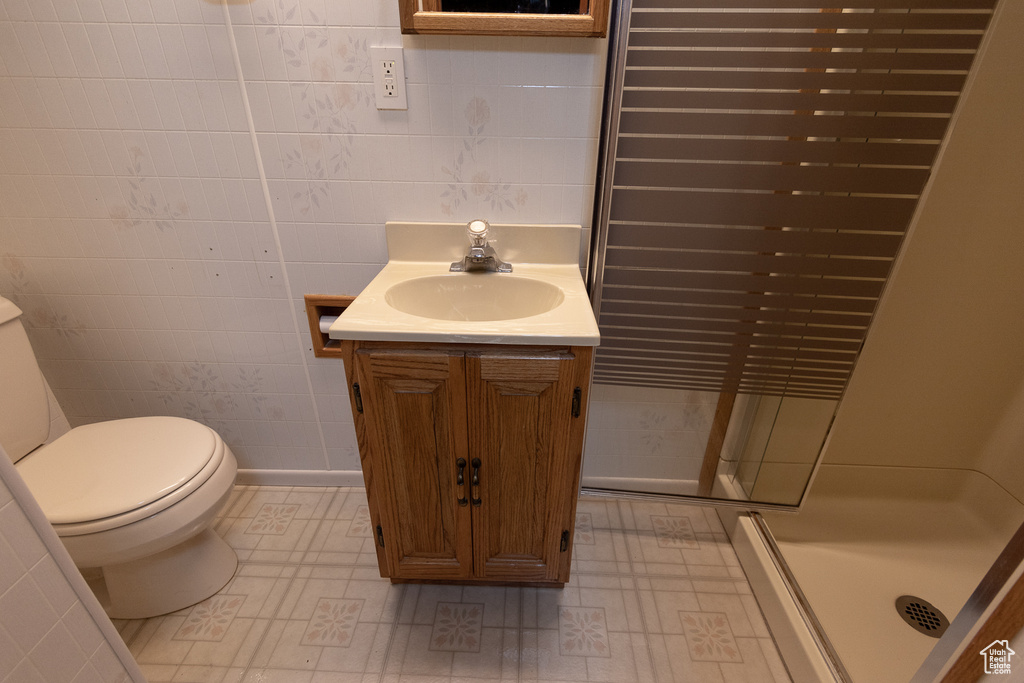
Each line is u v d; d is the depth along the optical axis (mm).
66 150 1069
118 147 1070
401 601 1178
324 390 1388
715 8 851
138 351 1321
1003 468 1350
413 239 1155
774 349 1153
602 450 1379
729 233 1036
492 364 853
